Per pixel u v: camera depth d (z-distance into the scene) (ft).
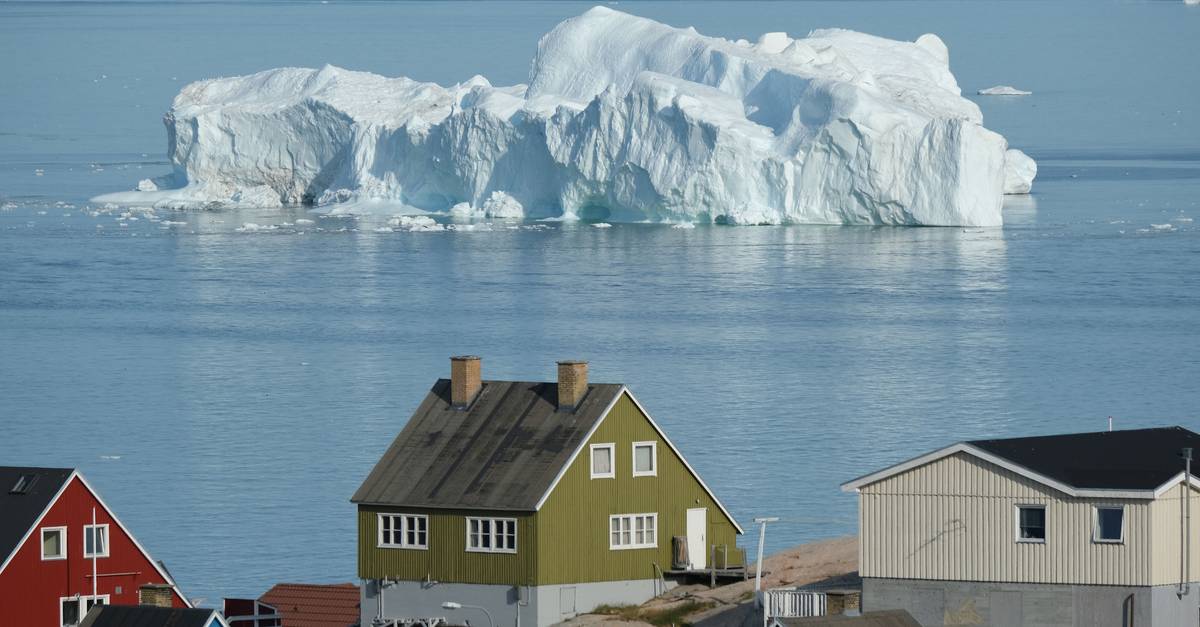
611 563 444.55
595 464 443.73
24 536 402.31
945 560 375.45
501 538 432.66
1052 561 367.66
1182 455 384.27
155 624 361.51
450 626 434.30
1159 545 362.53
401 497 440.86
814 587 422.41
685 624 421.59
